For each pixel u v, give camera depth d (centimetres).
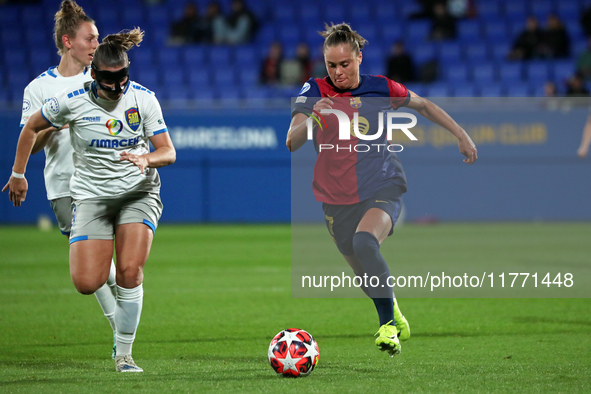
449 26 7612
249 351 1859
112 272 1820
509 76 7338
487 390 1388
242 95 7162
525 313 2431
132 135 1619
